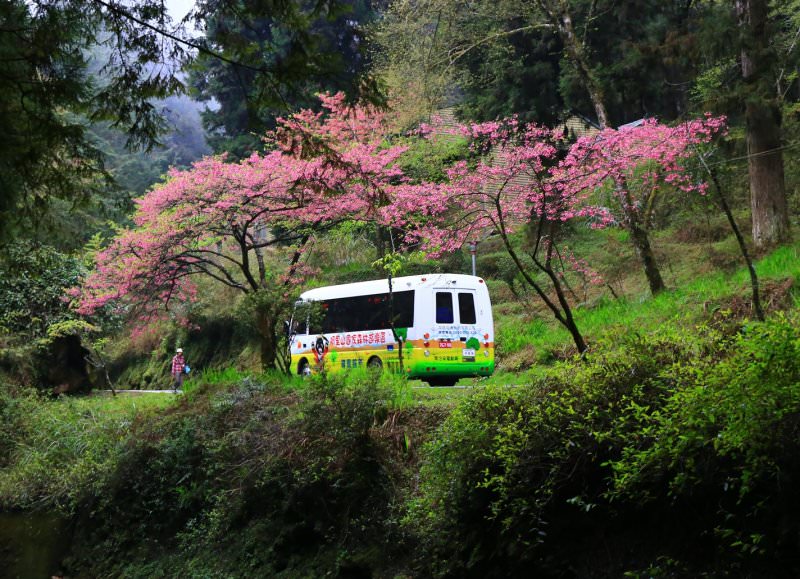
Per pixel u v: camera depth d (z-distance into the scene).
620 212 22.53
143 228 18.75
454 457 7.89
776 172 19.38
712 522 5.94
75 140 7.62
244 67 7.32
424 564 8.22
